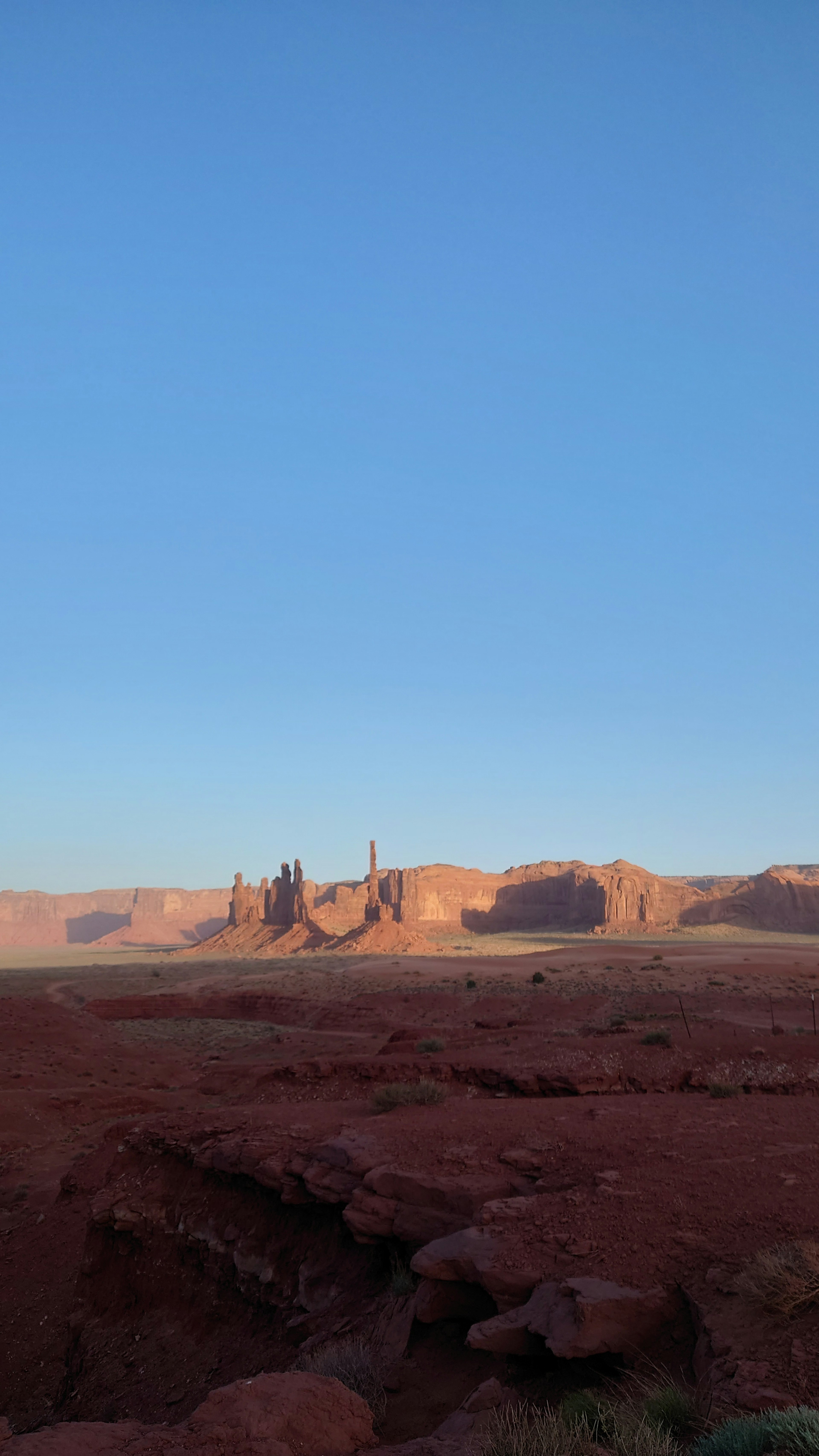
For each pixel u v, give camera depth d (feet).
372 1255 45.83
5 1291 73.26
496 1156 48.44
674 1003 208.85
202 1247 57.77
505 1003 256.73
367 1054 160.45
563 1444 22.54
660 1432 22.08
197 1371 49.57
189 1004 364.58
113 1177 69.31
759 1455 19.83
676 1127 50.47
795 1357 24.59
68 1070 156.25
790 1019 161.99
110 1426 26.27
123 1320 59.52
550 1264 33.45
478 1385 32.07
